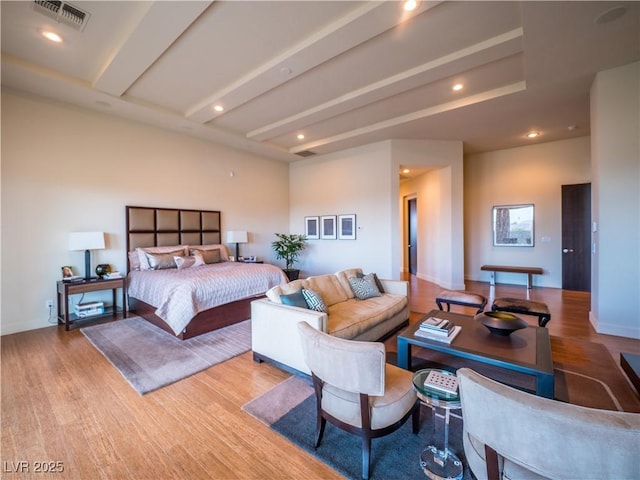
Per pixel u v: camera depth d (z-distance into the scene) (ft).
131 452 5.43
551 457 2.85
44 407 6.73
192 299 11.01
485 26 8.59
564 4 7.22
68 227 12.96
